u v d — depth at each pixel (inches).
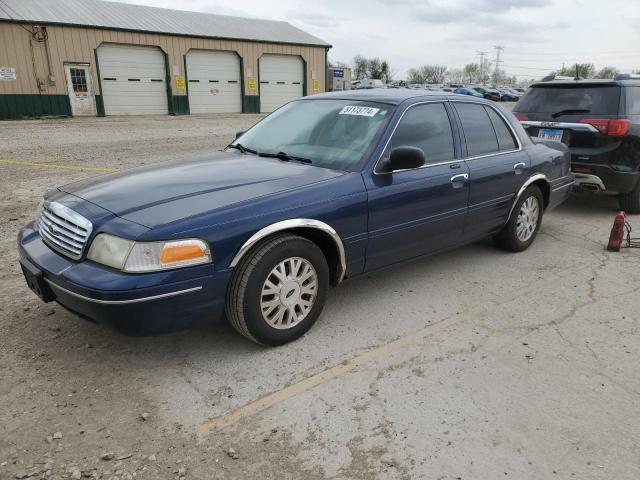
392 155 148.3
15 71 906.1
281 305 134.2
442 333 148.8
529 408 115.8
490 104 201.8
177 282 114.3
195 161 163.5
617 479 96.0
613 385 125.0
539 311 163.9
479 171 183.3
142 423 108.9
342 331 148.5
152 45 1045.2
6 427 106.3
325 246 147.8
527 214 215.3
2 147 523.8
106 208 123.6
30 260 129.3
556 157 226.2
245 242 123.1
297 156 161.3
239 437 105.5
